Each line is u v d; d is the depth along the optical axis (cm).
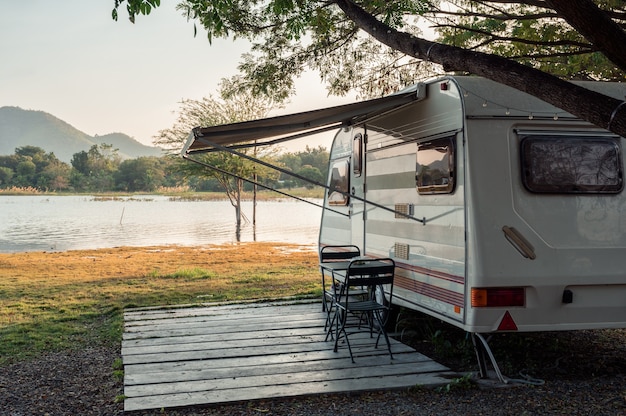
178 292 962
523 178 462
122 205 5531
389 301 594
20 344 628
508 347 570
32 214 4106
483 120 464
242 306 783
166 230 2597
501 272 449
